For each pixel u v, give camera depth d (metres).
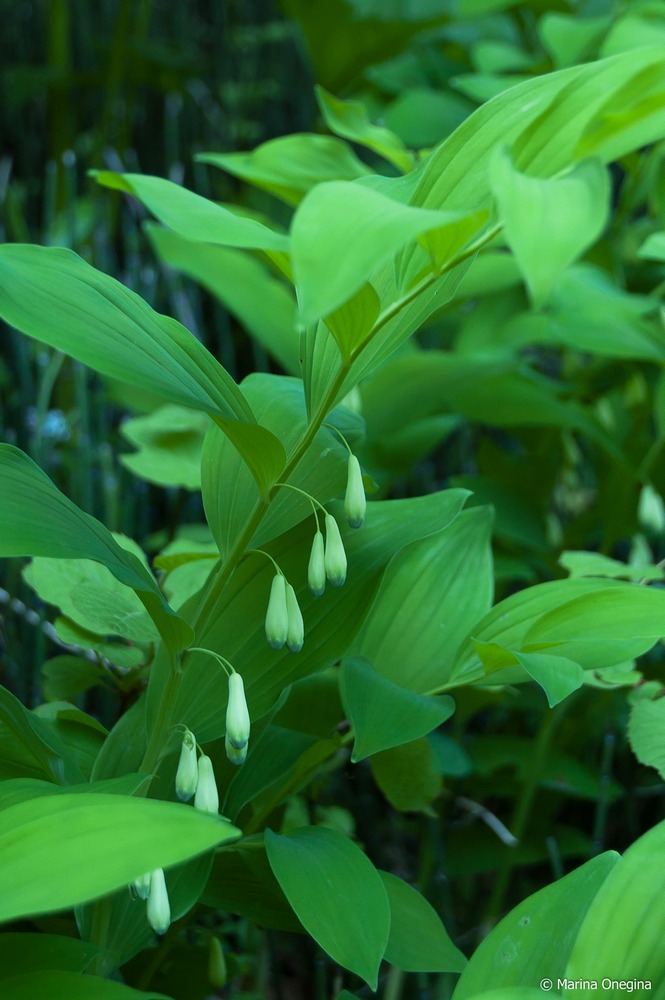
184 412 0.91
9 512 0.61
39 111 2.11
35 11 2.31
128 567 0.62
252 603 0.67
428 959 0.67
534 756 0.85
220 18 2.26
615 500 1.02
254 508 0.65
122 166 1.69
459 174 0.62
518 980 0.63
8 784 0.61
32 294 0.61
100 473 1.19
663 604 0.66
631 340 0.92
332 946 0.62
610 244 1.12
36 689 0.91
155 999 0.59
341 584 0.64
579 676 0.65
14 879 0.56
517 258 0.55
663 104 0.61
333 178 0.84
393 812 1.03
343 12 1.33
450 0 1.34
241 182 1.91
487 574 0.74
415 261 0.62
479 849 0.88
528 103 0.62
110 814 0.58
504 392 0.99
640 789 0.97
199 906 0.72
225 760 0.70
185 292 1.48
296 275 0.56
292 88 2.20
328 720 0.75
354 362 0.64
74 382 1.25
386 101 1.39
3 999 0.59
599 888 0.64
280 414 0.68
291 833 0.66
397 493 1.40
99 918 0.66
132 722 0.70
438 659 0.72
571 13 1.33
